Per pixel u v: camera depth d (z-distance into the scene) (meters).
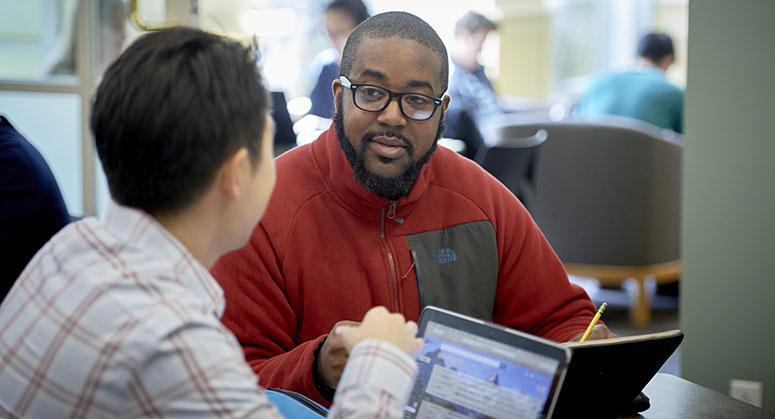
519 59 8.74
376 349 1.09
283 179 1.84
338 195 1.81
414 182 1.82
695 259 2.81
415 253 1.83
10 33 3.61
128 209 1.06
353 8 4.96
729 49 2.71
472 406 1.24
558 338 1.88
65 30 3.64
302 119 4.42
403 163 1.74
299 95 7.78
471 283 1.88
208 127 1.03
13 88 3.64
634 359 1.44
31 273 1.08
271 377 1.62
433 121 1.75
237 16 7.46
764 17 2.67
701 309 2.82
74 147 3.69
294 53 7.78
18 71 3.64
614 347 1.40
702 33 2.74
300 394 1.53
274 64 7.71
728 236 2.77
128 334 0.96
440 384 1.28
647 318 4.90
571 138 4.88
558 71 8.74
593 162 4.85
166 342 0.96
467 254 1.89
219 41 1.10
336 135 1.82
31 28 3.62
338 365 1.50
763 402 2.77
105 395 0.96
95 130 1.06
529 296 1.95
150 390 0.96
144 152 1.03
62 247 1.07
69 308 1.00
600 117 5.77
